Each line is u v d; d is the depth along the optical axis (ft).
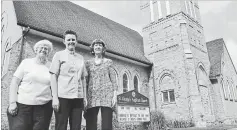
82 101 13.30
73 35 14.03
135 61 65.36
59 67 13.10
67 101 12.56
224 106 68.64
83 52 51.78
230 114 71.31
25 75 13.29
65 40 14.08
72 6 69.97
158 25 72.84
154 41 72.79
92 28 63.93
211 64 75.77
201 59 70.38
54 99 12.27
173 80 64.59
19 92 12.95
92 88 13.88
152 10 76.23
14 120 12.41
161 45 70.33
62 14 58.34
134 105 35.63
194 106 58.18
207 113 64.23
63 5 64.85
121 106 33.58
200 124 56.03
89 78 14.30
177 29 67.26
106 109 13.67
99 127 44.83
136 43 79.51
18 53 39.81
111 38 66.80
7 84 38.91
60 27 50.47
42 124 12.90
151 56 72.23
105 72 14.42
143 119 36.35
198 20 77.77
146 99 38.19
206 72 70.79
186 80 61.41
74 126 12.43
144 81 69.05
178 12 68.33
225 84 74.33
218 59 75.82
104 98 13.75
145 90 68.39
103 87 13.98
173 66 65.46
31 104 12.66
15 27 43.24
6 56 44.65
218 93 70.38
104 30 68.95
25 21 41.55
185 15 69.31
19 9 45.03
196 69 65.62
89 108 13.64
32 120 12.79
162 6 73.51
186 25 67.05
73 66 13.41
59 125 12.09
